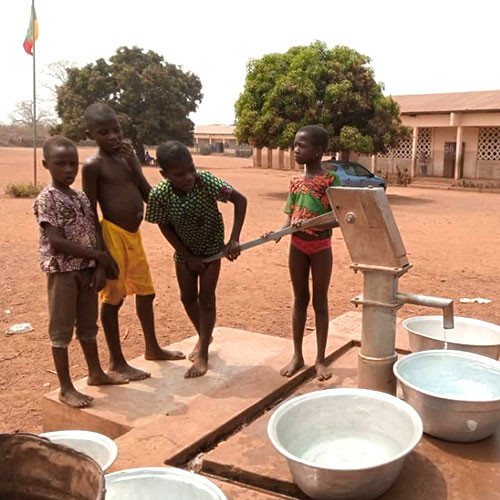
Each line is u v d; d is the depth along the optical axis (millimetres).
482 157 26438
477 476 2395
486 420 2539
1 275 7672
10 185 18547
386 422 2531
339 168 17984
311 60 18172
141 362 3812
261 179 28000
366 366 2928
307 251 3410
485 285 7426
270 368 3629
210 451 2746
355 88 18594
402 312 6125
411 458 2521
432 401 2551
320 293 3506
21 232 11281
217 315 6023
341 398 2592
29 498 1766
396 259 2764
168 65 41438
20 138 72375
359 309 6246
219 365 3707
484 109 24438
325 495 2158
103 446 2342
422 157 28234
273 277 7906
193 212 3377
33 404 3891
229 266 8648
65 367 3176
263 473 2461
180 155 3203
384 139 18781
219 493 1984
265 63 18672
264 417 2986
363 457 2459
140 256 3570
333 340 4121
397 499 2248
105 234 3441
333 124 18906
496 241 11195
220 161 46969
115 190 3420
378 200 2691
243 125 18719
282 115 18453
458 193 23297
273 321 5805
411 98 30938
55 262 3064
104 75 40438
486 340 3586
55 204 3021
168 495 2102
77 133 39719
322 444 2551
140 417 3033
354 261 2883
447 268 8523
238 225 3471
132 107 40594
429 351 3029
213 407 3100
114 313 3523
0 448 1759
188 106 42438
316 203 3346
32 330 5430
